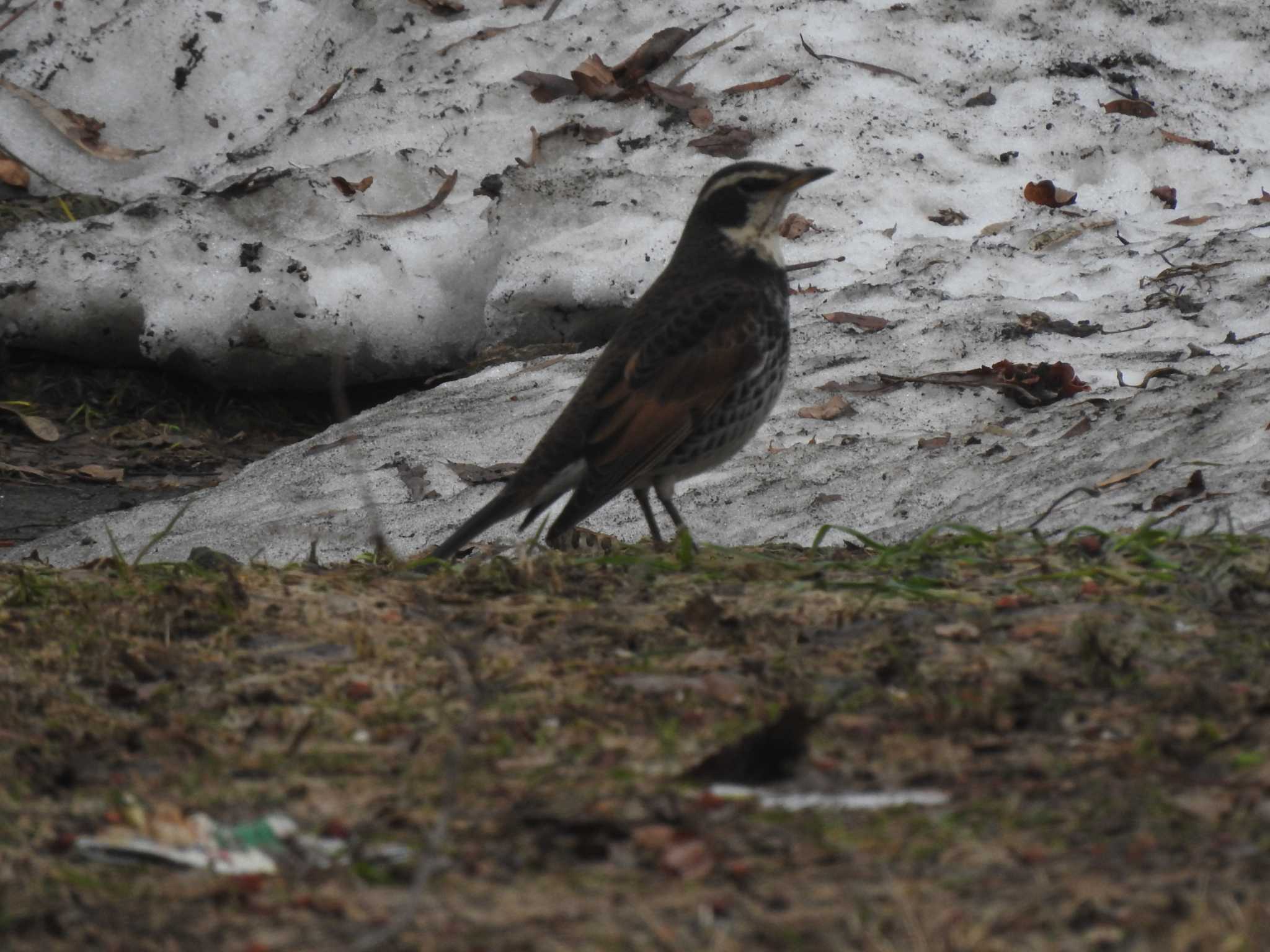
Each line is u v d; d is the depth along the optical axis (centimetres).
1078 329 1496
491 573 855
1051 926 442
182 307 1691
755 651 719
